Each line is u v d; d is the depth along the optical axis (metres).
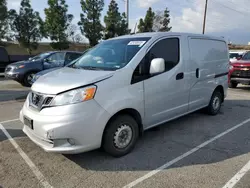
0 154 3.61
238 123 5.12
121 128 3.43
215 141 4.12
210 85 5.30
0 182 2.88
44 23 30.98
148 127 3.91
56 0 29.50
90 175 3.04
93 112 3.02
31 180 2.93
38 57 10.80
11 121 5.27
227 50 5.93
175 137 4.30
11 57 14.62
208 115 5.68
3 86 10.41
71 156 3.54
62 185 2.82
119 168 3.20
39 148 3.81
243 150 3.75
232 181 2.87
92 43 32.69
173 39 4.24
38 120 3.01
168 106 4.17
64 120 2.88
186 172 3.09
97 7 31.72
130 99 3.41
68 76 3.36
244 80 9.20
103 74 3.27
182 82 4.38
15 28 30.67
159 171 3.12
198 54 4.77
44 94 3.10
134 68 3.51
